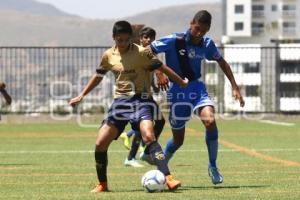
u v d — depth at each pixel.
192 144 37.69
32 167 26.84
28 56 63.34
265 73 63.88
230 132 46.16
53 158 30.47
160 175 19.58
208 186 21.03
